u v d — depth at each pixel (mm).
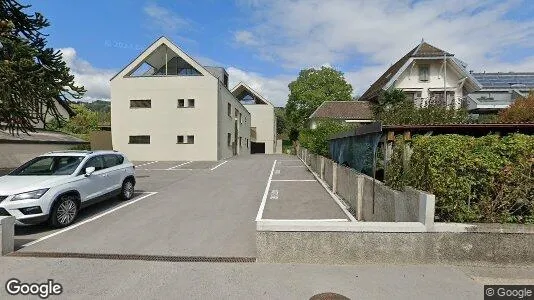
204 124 23484
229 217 7168
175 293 3590
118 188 8602
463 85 24141
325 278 3887
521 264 4102
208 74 23469
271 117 44188
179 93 23594
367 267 4152
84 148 19078
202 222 6727
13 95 8477
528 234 4105
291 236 4340
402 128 7000
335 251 4285
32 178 6434
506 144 4414
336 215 7383
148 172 16344
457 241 4156
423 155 4676
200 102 23484
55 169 7094
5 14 9234
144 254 4809
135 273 4109
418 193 4359
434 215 4273
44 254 4785
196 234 5863
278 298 3471
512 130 7219
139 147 23781
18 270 4223
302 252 4328
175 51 23328
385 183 6066
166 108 23688
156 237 5688
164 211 7758
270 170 17188
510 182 4285
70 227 6367
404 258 4207
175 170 17266
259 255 4395
